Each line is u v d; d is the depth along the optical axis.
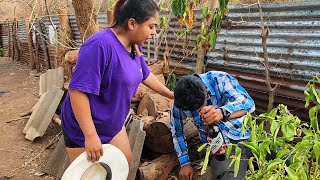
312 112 1.40
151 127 2.90
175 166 2.89
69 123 2.19
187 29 3.51
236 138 2.30
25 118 5.20
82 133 2.17
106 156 2.09
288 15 3.18
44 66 9.06
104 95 2.06
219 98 2.38
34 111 4.72
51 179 3.51
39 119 4.41
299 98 3.09
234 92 2.34
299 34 3.09
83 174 2.07
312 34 3.00
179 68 4.43
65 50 6.37
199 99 2.13
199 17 4.05
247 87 3.60
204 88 2.18
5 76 9.19
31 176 3.58
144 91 3.66
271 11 3.33
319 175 1.33
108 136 2.23
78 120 2.02
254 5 3.44
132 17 1.97
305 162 1.29
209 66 4.01
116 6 2.05
